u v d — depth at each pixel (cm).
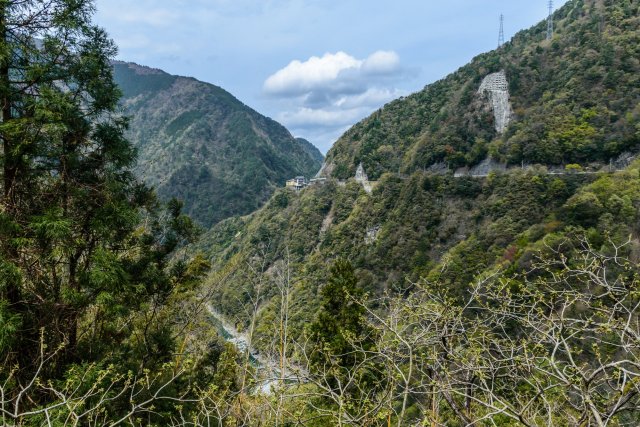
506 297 493
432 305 508
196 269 1220
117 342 1038
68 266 952
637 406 332
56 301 810
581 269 492
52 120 752
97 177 941
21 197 806
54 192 835
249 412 470
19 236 743
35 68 767
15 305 766
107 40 916
